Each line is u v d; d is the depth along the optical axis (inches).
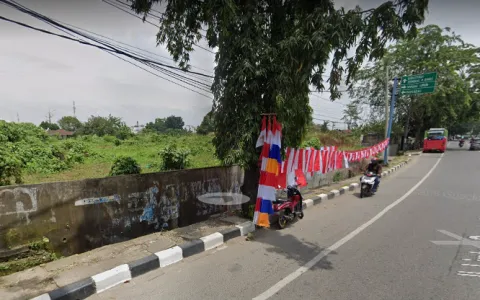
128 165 246.5
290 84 166.9
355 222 219.1
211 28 170.6
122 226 165.5
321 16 145.7
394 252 157.5
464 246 164.1
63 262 135.4
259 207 195.3
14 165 162.6
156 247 156.2
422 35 908.6
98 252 148.3
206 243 165.5
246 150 191.8
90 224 152.0
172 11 177.2
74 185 145.4
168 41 203.3
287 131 202.2
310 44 143.4
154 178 181.0
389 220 221.8
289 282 125.3
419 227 201.2
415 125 1200.8
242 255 157.3
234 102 188.4
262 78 181.9
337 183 398.6
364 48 147.3
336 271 135.8
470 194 315.6
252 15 170.6
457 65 943.0
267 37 183.0
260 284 123.8
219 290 118.7
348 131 1136.2
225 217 219.3
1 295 107.4
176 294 115.8
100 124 1846.7
